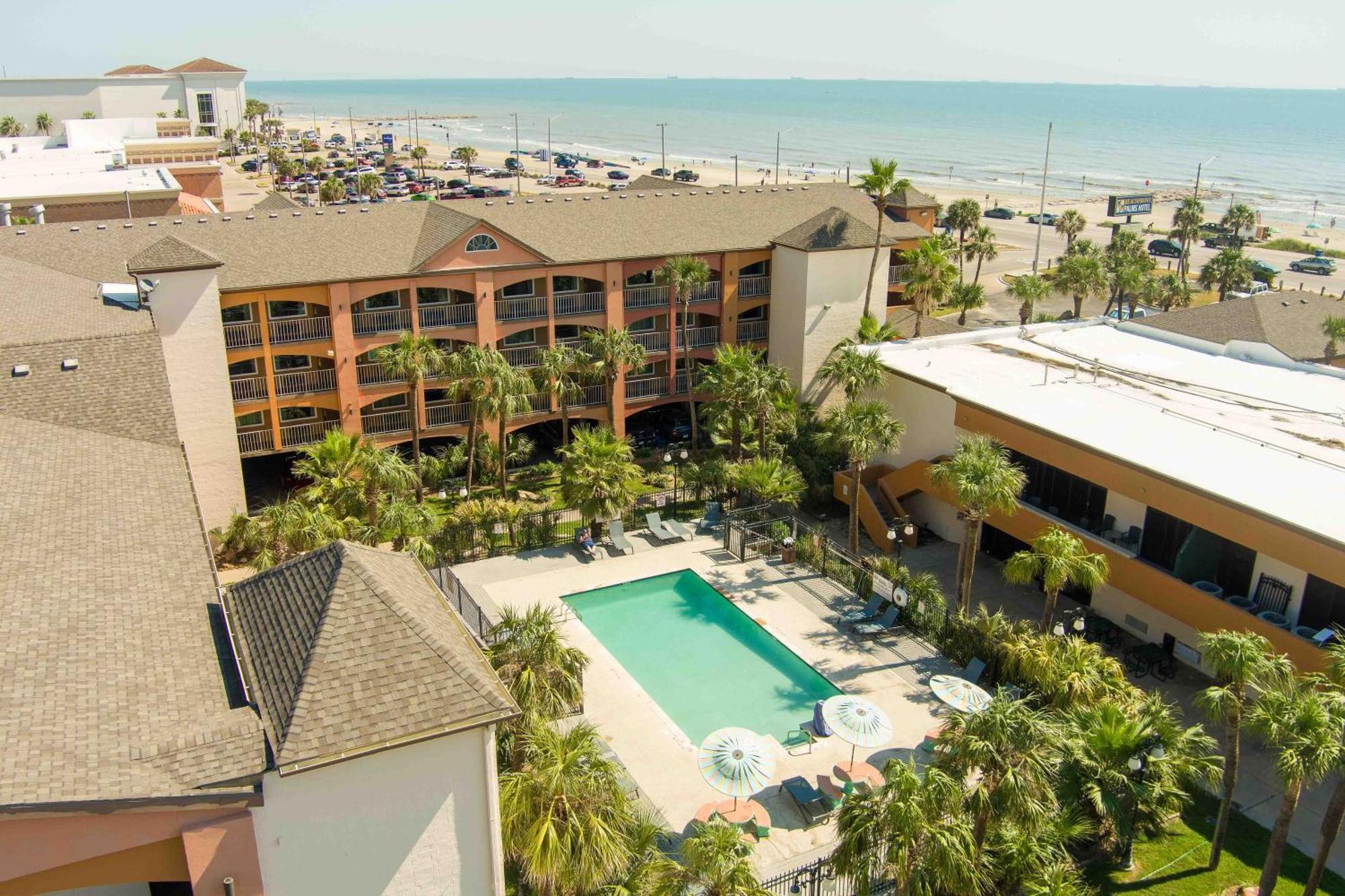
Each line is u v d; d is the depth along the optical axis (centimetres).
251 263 4256
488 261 4581
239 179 15962
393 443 4612
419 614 1627
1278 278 9488
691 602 3684
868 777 2578
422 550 3409
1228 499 2945
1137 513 3403
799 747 2797
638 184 7106
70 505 2148
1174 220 10631
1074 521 3681
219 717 1454
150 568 1934
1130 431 3581
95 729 1400
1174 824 2512
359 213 4756
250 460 4934
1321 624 2884
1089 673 2697
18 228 4353
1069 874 2102
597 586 3719
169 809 1330
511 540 4059
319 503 3562
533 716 2050
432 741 1480
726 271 5128
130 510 2188
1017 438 3725
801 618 3506
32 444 2442
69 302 3578
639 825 2062
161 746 1378
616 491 3981
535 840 1750
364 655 1503
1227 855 2408
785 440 4634
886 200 6756
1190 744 2497
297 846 1439
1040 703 2744
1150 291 7300
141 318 3469
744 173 19062
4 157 8400
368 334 4472
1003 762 1981
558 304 4822
